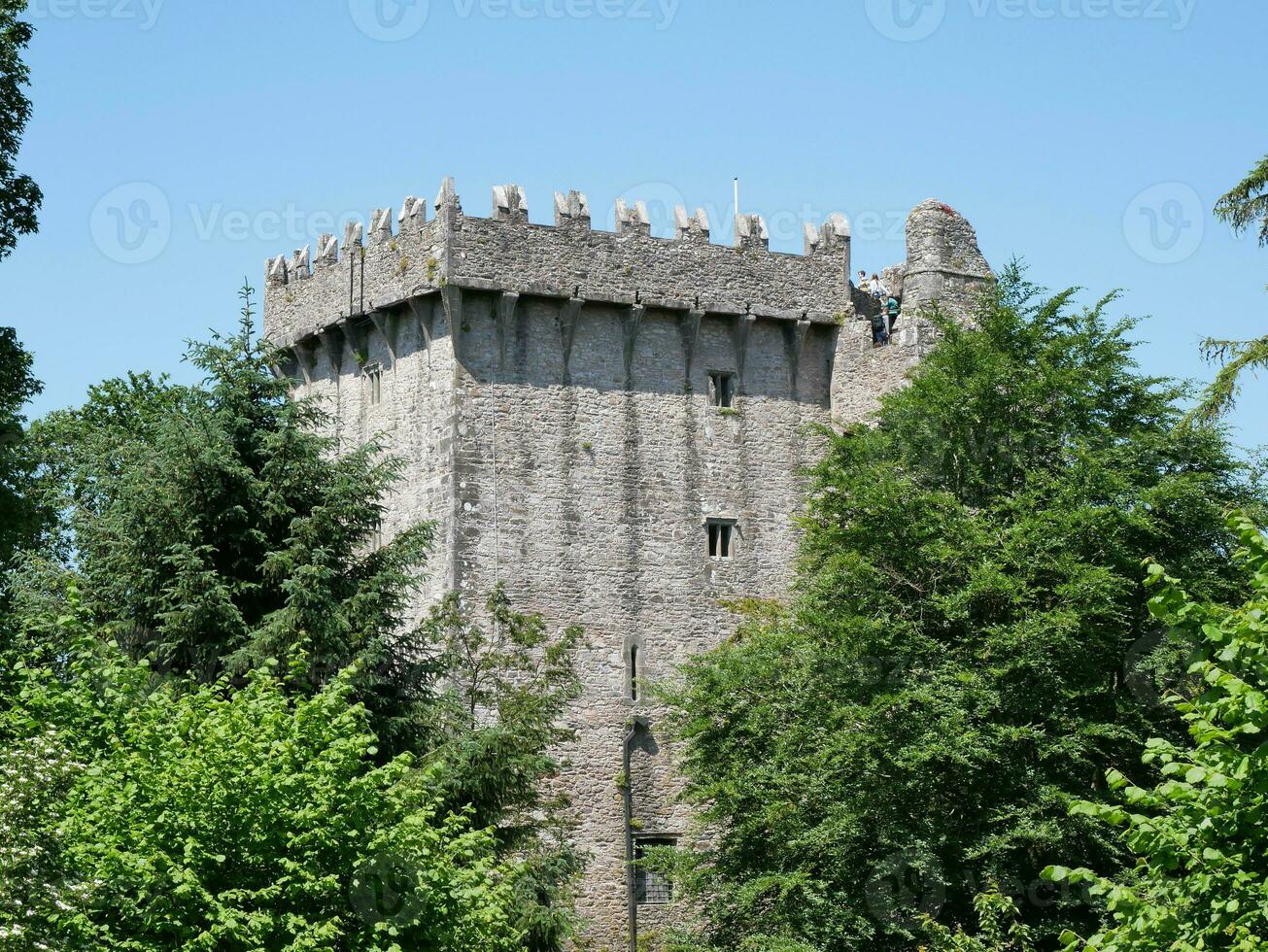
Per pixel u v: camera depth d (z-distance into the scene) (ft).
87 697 101.45
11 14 144.25
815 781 156.25
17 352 142.41
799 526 181.16
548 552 186.29
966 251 203.51
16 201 142.31
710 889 166.50
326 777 99.35
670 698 172.24
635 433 192.24
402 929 101.60
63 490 181.47
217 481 139.95
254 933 94.99
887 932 151.02
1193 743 149.07
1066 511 152.76
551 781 181.78
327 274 200.64
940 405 162.61
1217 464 161.99
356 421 197.36
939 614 156.97
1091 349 165.27
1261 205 135.85
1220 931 76.13
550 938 150.71
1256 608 75.46
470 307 186.80
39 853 88.28
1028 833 140.05
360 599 140.15
